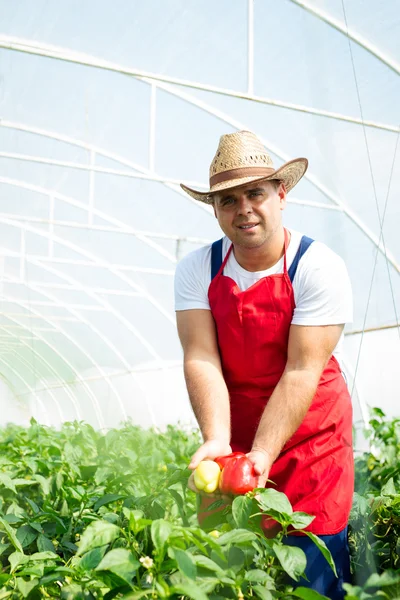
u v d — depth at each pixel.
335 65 6.88
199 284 3.41
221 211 3.14
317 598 2.25
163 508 3.36
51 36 7.68
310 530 3.00
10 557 2.96
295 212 9.91
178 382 16.20
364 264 8.73
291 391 2.99
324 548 2.56
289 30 7.03
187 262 3.48
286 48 7.32
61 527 3.62
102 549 2.49
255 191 3.08
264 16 6.97
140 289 14.97
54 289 15.97
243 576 2.54
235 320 3.23
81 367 19.17
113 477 4.52
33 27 7.50
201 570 2.40
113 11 7.13
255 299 3.20
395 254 8.23
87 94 8.84
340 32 6.80
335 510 3.04
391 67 6.83
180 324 3.44
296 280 3.16
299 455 3.14
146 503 3.34
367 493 4.22
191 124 9.37
